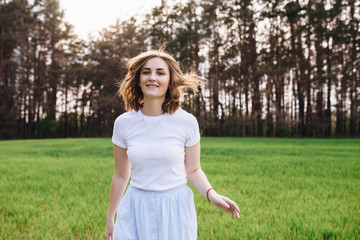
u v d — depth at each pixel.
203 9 46.06
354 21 40.31
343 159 11.81
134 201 1.95
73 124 53.91
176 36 44.91
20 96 46.28
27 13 45.59
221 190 6.01
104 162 11.40
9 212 4.64
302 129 42.78
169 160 1.92
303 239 3.42
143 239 1.89
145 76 2.00
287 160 11.48
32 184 6.84
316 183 6.85
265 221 3.99
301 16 40.25
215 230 3.70
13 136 45.62
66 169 9.40
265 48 43.91
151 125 1.98
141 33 47.59
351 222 4.04
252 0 44.03
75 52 50.22
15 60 44.09
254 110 45.75
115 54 45.38
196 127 2.06
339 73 41.62
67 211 4.67
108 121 50.19
